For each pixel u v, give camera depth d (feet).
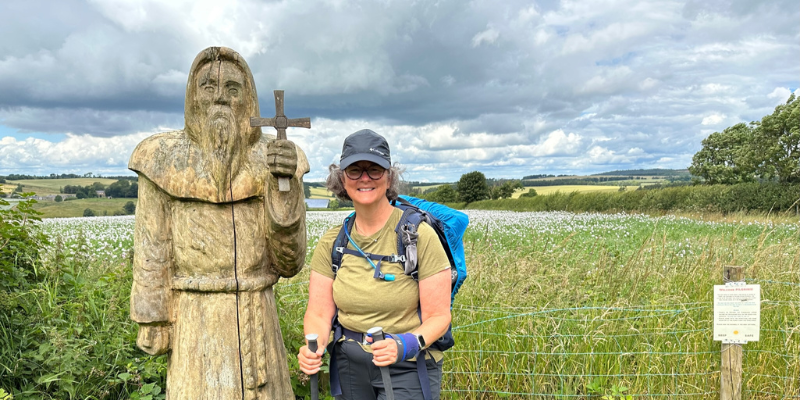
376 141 6.57
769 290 14.92
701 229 41.55
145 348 7.61
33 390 10.36
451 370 12.35
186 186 7.36
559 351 12.39
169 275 7.61
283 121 6.92
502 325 13.03
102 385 10.94
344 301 6.95
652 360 12.07
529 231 41.16
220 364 7.48
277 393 8.02
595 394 11.88
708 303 13.03
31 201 12.02
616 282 15.44
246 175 7.59
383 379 6.39
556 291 14.88
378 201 6.88
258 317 7.74
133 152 7.52
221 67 7.43
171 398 7.65
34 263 13.15
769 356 12.23
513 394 11.99
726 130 138.51
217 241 7.51
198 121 7.45
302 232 7.79
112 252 27.58
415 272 6.68
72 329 11.05
